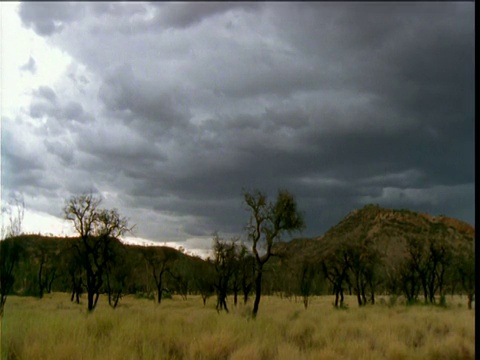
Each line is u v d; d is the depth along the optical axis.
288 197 25.52
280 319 19.81
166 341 12.94
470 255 43.59
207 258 37.72
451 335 15.96
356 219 162.50
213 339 12.26
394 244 126.62
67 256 40.72
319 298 64.00
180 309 34.59
